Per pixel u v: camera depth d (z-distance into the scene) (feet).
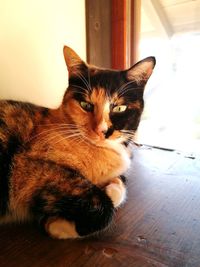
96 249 0.60
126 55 1.38
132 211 0.77
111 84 0.83
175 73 1.86
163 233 0.66
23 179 0.70
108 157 0.83
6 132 0.76
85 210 0.66
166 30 1.79
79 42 1.25
